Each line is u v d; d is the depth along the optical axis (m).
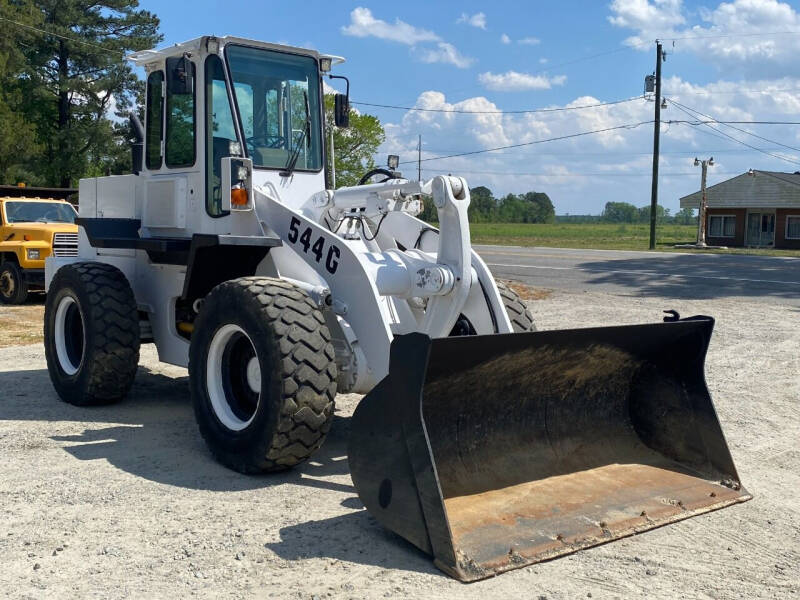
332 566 3.70
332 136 6.59
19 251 14.88
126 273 7.14
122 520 4.22
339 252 5.21
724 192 46.81
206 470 5.10
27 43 44.25
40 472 5.04
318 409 4.73
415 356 3.80
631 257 28.08
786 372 8.57
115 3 46.25
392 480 3.93
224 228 6.00
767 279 19.64
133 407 6.86
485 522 4.01
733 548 3.99
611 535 4.02
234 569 3.65
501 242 44.16
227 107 6.03
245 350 5.19
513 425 4.74
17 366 8.84
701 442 4.90
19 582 3.50
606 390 5.11
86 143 46.91
